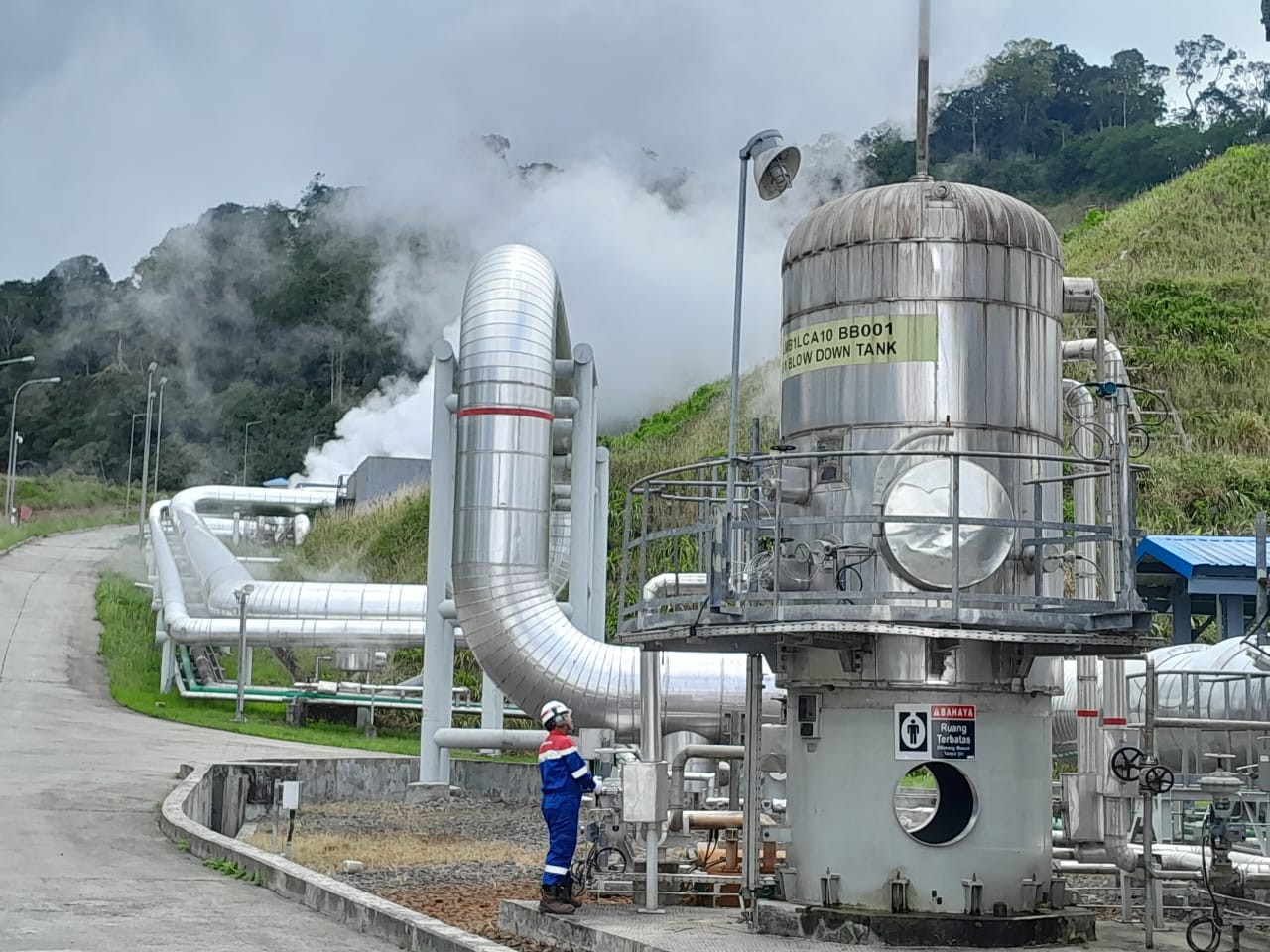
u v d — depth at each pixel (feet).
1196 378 166.61
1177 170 445.37
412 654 152.15
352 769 93.15
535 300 69.92
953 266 41.83
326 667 155.84
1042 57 513.04
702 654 70.38
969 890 38.86
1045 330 43.06
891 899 39.11
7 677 141.90
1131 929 42.83
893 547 39.04
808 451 42.83
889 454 37.83
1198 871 41.93
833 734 40.55
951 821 42.86
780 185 44.14
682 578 59.67
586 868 48.19
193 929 40.16
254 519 233.55
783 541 42.57
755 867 42.34
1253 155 249.55
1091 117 521.24
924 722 39.50
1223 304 189.16
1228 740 56.18
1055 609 38.58
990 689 39.99
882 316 41.93
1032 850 40.29
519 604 67.00
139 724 119.44
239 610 132.46
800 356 43.55
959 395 41.39
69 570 234.99
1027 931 38.45
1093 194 452.35
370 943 39.58
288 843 58.29
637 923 41.45
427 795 88.12
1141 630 37.27
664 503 137.39
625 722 67.10
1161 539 85.87
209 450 469.57
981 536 39.34
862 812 39.78
